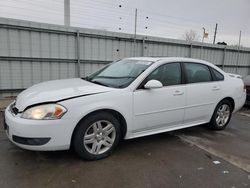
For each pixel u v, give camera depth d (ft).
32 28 24.22
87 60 28.50
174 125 13.52
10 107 10.87
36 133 9.29
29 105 9.66
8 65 23.76
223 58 44.21
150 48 33.42
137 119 11.71
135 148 12.42
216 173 10.12
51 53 25.96
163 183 9.16
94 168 10.07
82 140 10.22
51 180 9.03
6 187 8.47
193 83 13.97
